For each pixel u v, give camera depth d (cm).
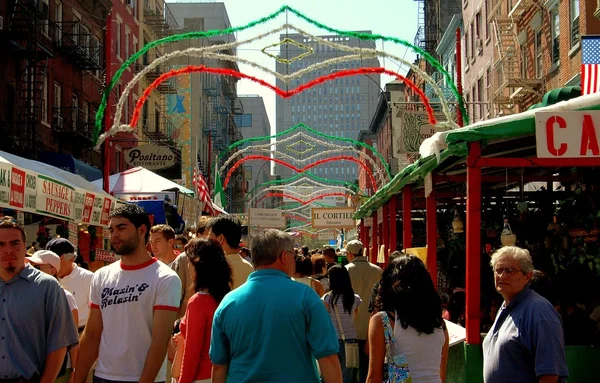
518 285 546
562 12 2691
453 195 1644
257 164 15850
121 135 4072
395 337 544
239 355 481
